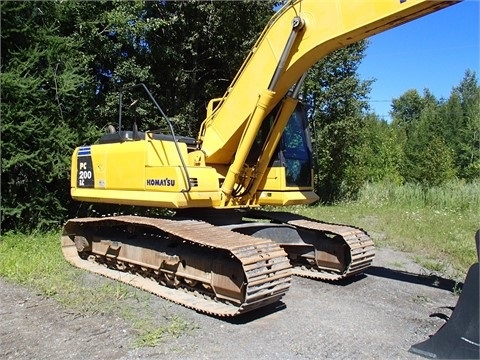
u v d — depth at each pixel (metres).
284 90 6.00
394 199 19.30
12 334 4.57
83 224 7.50
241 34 15.99
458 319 4.22
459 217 14.05
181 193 5.90
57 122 10.04
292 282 6.69
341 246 6.70
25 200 9.77
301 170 6.86
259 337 4.55
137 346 4.28
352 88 18.05
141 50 14.09
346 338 4.56
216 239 5.26
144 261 6.45
